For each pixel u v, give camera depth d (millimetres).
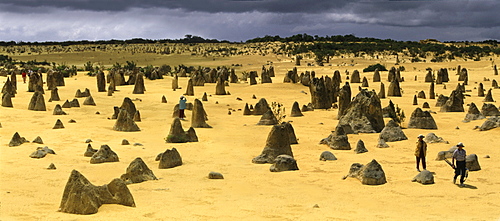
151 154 28719
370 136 36312
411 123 39188
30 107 48000
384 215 16469
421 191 20297
